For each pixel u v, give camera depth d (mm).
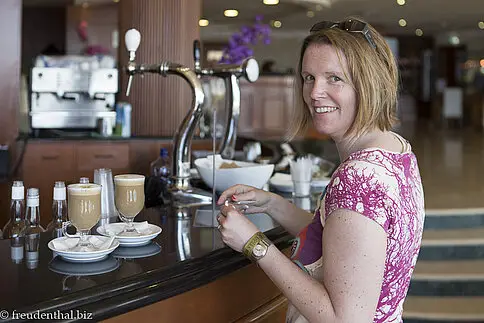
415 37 20234
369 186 1431
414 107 20234
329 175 3635
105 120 5520
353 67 1543
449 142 13133
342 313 1392
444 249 4926
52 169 5168
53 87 5473
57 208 1972
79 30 9422
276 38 16766
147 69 2547
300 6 10695
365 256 1394
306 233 1646
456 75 20219
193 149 5371
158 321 1618
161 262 1693
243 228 1582
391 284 1489
